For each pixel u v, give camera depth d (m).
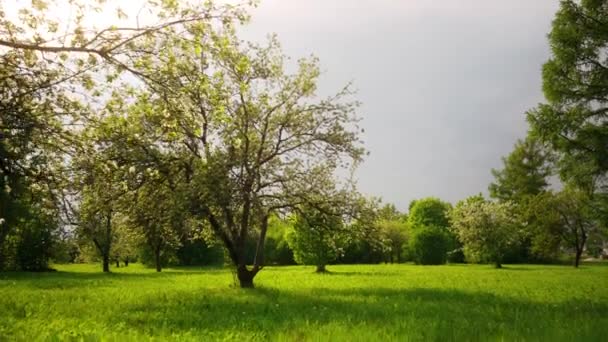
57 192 12.96
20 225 37.62
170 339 10.50
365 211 26.62
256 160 24.81
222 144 22.64
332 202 26.25
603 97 30.12
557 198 70.62
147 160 20.78
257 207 24.83
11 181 12.60
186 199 21.48
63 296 21.80
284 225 30.17
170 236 26.11
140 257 72.31
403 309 16.41
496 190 97.44
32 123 11.38
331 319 13.61
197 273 49.53
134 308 16.97
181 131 13.25
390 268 61.66
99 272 52.31
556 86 30.45
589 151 29.55
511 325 12.24
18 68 11.52
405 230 96.25
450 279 35.66
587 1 30.00
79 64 11.30
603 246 70.88
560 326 11.60
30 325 12.41
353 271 51.38
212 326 12.69
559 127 29.80
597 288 27.03
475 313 15.45
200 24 11.06
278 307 16.78
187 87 11.48
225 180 22.09
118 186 20.94
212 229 27.23
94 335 10.33
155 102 12.16
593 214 33.81
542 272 48.41
